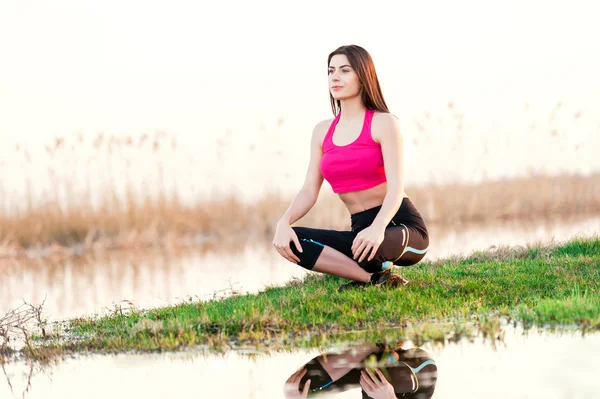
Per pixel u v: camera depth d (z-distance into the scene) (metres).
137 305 9.09
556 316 5.71
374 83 6.97
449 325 5.81
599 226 16.84
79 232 20.11
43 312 8.98
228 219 21.80
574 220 19.31
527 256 9.21
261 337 5.88
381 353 5.13
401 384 4.37
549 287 6.87
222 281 11.35
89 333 6.90
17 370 5.56
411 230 6.90
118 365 5.41
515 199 22.58
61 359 5.84
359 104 7.00
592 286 6.74
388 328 5.80
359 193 6.97
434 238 16.05
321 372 4.76
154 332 6.24
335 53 7.03
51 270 15.15
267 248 18.12
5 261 18.14
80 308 9.24
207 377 4.85
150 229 20.56
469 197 22.36
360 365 4.87
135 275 13.16
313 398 4.20
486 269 8.04
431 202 22.02
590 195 23.30
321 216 21.11
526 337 5.32
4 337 6.66
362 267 6.91
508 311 6.06
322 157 7.18
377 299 6.50
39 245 19.67
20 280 13.34
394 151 6.75
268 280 11.09
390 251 6.72
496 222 20.42
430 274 7.65
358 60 6.90
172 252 18.11
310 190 7.30
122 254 18.39
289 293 7.22
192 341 5.85
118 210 20.70
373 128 6.82
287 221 7.02
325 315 6.22
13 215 19.73
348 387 4.38
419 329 5.64
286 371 4.84
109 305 9.34
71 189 20.36
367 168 6.85
